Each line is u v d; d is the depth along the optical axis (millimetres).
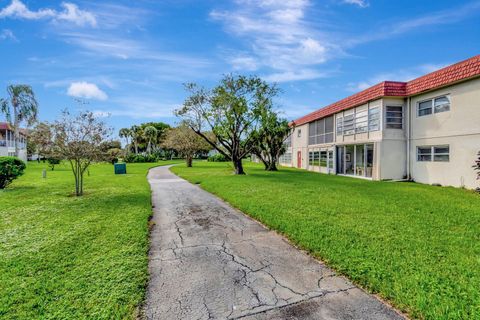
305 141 26984
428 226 5594
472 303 2779
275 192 9961
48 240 4820
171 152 62719
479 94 11414
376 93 15555
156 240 5074
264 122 19516
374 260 3873
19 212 7094
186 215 7031
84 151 9820
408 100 15242
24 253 4203
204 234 5426
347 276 3547
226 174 18828
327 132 22203
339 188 11180
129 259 4000
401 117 15664
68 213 6957
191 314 2748
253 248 4637
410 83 14906
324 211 6875
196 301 2986
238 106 17703
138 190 11227
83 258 4027
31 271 3584
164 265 3941
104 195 9938
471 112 11727
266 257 4234
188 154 31141
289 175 17828
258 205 7586
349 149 19141
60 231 5371
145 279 3445
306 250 4500
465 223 5871
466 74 11539
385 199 8625
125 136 67312
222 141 19094
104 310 2738
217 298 3049
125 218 6410
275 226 5699
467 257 3959
